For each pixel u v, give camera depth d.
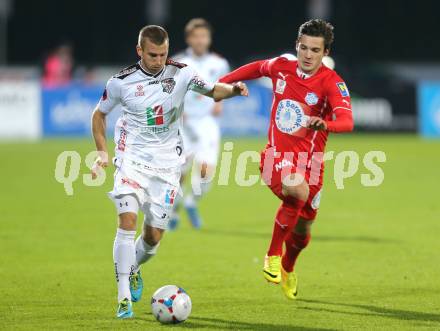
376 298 32.22
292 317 29.30
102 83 109.31
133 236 29.08
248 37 148.38
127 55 149.00
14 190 63.88
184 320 28.31
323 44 30.03
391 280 35.50
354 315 29.58
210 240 45.59
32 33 148.88
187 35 51.91
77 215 53.12
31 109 100.81
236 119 100.31
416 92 106.06
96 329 27.48
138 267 30.80
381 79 107.56
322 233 47.41
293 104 30.78
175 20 145.38
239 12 147.62
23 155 86.25
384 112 105.94
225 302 31.61
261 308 30.67
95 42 148.88
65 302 31.41
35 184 67.25
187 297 28.36
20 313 29.66
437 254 41.28
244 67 32.12
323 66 30.83
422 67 141.25
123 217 28.89
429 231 47.88
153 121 29.45
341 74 106.56
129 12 148.88
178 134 30.19
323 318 29.14
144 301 31.78
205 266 38.59
